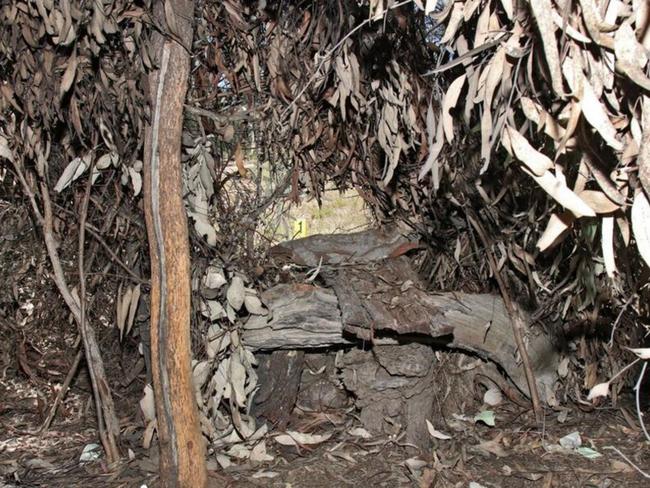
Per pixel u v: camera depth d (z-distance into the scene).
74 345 2.31
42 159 1.81
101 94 1.74
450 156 2.04
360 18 1.84
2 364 2.48
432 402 2.12
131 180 1.93
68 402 2.43
